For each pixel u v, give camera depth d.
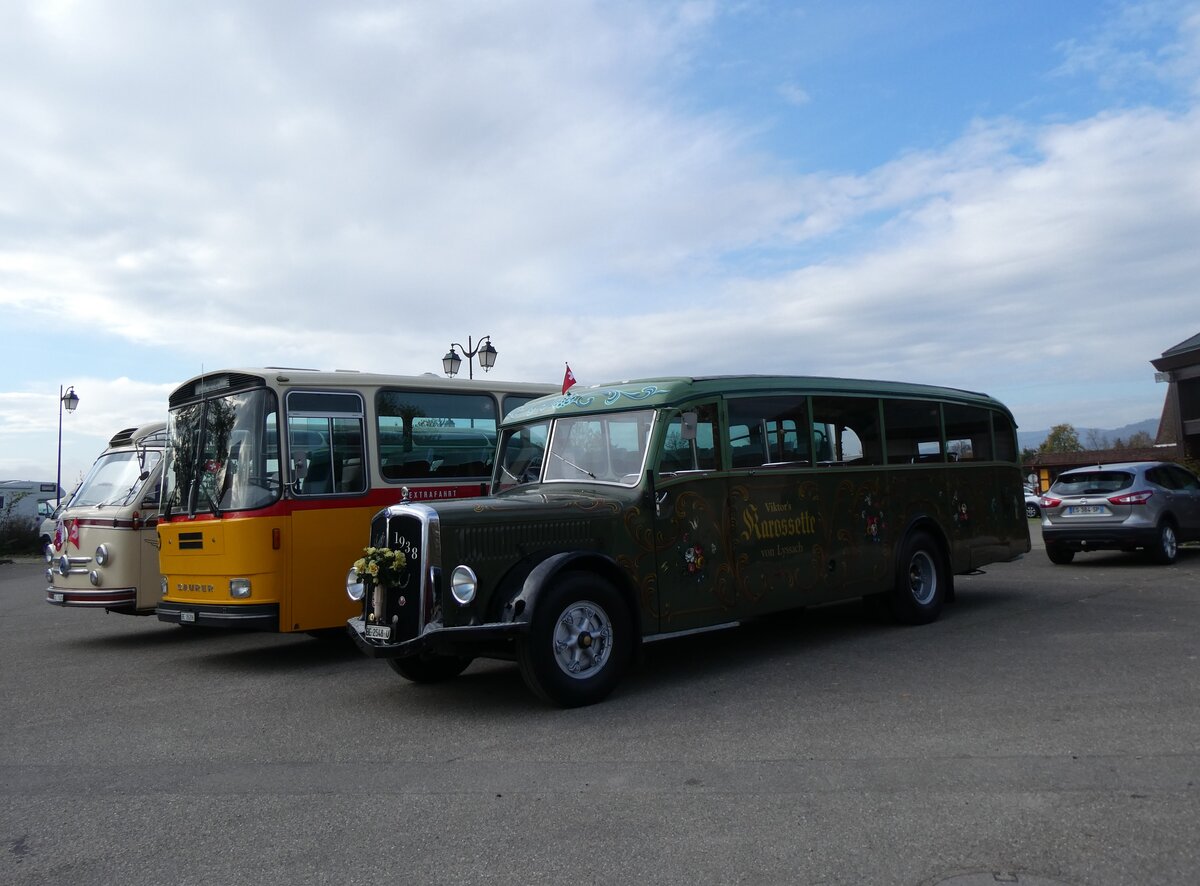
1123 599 11.21
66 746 6.58
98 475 12.23
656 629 7.55
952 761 5.22
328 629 10.23
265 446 9.41
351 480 10.00
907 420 10.51
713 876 3.88
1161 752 5.23
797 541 8.84
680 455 7.93
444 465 10.95
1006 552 11.78
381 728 6.69
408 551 6.89
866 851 4.06
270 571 9.22
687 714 6.58
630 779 5.18
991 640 8.91
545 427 8.73
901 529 10.05
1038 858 3.92
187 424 10.23
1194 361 27.92
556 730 6.32
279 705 7.71
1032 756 5.25
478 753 5.88
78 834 4.73
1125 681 6.92
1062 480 16.00
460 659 8.38
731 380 8.61
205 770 5.82
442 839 4.44
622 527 7.44
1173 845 4.00
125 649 11.40
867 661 8.18
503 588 6.86
